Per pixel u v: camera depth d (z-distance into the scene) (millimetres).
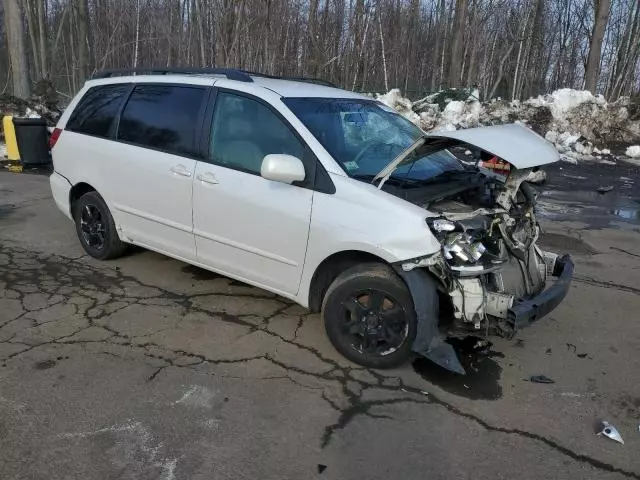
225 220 4246
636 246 7160
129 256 5672
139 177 4805
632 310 4992
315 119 4066
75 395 3301
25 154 10312
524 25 33188
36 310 4398
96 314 4371
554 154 3721
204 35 17766
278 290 4148
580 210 9344
